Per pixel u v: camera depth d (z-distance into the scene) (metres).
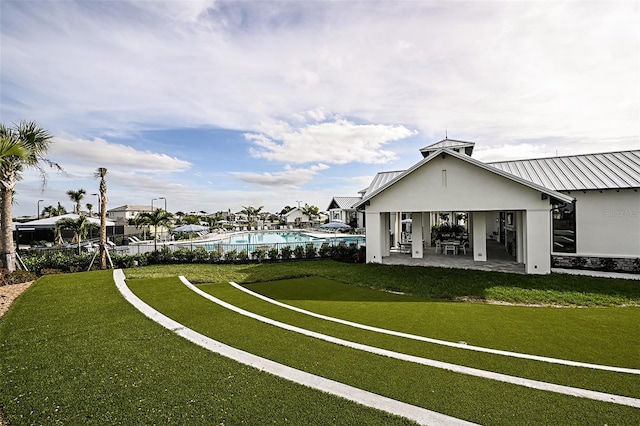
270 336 5.54
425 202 13.23
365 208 14.44
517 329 6.25
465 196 12.50
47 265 13.46
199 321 6.31
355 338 5.59
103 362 4.39
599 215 12.24
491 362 4.61
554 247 13.05
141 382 3.83
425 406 3.38
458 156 12.21
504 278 10.62
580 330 6.18
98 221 25.34
